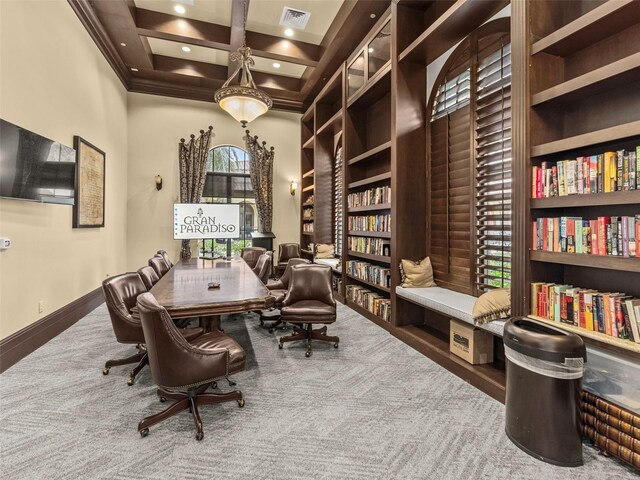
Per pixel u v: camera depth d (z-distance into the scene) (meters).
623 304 1.74
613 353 1.76
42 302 3.41
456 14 2.94
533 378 1.76
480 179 3.13
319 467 1.67
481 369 2.60
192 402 2.05
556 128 2.22
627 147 1.91
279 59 5.82
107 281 2.60
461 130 3.35
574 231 1.96
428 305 3.12
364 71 4.62
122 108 6.34
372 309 4.38
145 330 1.88
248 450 1.79
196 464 1.69
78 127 4.28
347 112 5.24
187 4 4.86
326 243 6.88
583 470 1.65
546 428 1.71
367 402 2.30
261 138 7.83
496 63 2.93
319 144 6.84
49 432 1.94
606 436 1.73
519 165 2.22
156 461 1.71
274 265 7.91
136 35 5.14
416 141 3.81
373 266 4.53
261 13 5.02
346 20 4.77
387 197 4.14
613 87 1.95
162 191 7.00
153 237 6.94
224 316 4.57
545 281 2.22
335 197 6.88
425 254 3.84
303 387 2.51
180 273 3.85
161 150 6.99
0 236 2.78
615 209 1.98
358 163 5.29
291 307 3.34
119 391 2.43
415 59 3.71
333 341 3.37
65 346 3.31
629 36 1.92
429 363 2.98
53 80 3.62
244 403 2.26
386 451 1.79
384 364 2.96
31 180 3.08
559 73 2.23
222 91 4.11
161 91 6.85
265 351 3.27
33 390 2.43
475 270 3.20
